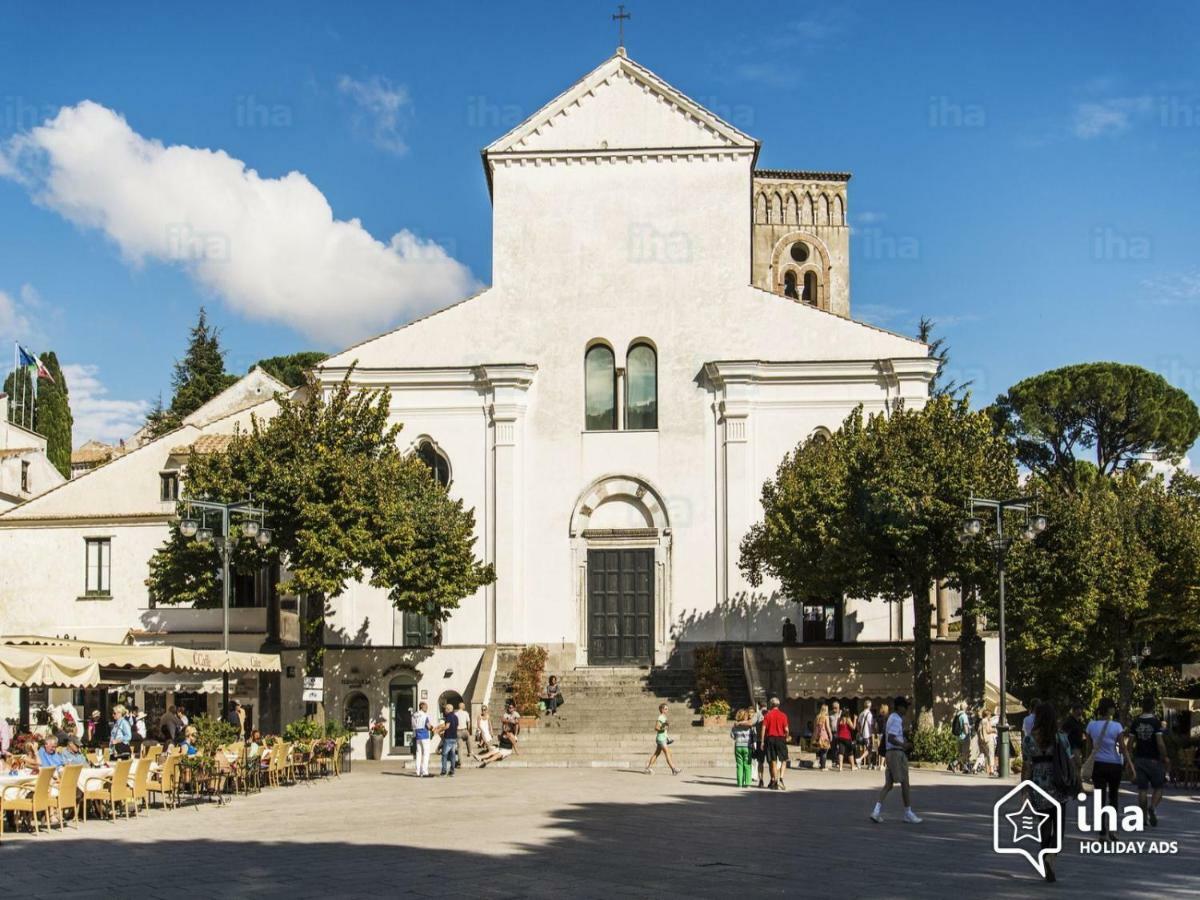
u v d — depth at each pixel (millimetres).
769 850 20469
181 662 32375
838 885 16891
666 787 32656
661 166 50688
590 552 49094
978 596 41688
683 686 45625
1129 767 28750
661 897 15984
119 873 18438
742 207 50281
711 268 50000
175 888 17000
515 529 48688
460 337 50312
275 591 46188
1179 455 73562
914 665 41375
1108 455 74688
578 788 32531
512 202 50844
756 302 49688
